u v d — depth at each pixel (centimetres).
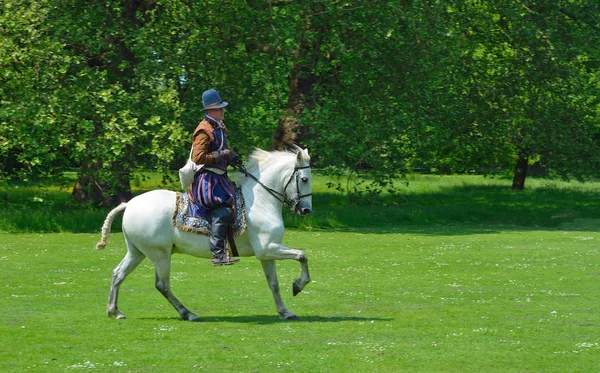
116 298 1149
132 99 2416
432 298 1353
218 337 1017
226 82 2673
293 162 1129
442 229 2653
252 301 1316
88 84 2419
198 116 2558
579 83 3259
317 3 2723
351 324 1112
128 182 2884
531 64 3203
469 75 3281
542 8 3212
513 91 3275
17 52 2352
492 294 1401
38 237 2259
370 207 3033
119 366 864
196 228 1100
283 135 2877
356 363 882
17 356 912
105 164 2323
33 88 2398
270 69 2658
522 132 3341
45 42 2378
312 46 2833
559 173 3450
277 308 1156
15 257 1842
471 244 2217
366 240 2303
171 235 1116
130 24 2659
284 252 1113
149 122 2338
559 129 3272
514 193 4003
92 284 1486
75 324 1102
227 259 1093
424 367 868
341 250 2067
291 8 2688
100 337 1015
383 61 2825
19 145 2373
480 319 1159
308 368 859
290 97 2956
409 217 2880
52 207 2800
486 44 3334
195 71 2583
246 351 938
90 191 2698
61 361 889
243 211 1112
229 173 1162
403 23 2789
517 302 1316
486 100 3297
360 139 2770
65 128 2366
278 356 912
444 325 1109
